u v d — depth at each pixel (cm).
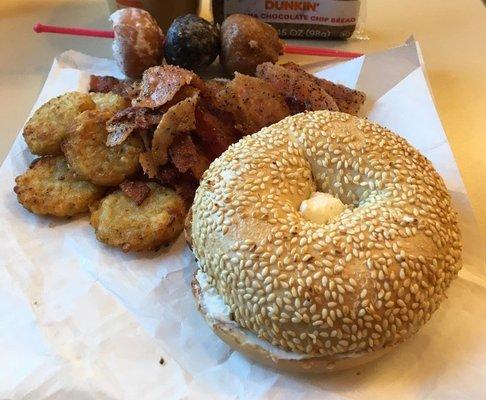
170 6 29
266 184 18
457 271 17
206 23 26
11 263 20
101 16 32
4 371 17
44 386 16
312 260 16
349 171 19
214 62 29
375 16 32
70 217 22
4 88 27
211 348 18
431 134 23
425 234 17
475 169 23
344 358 16
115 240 20
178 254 20
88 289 19
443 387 16
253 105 23
